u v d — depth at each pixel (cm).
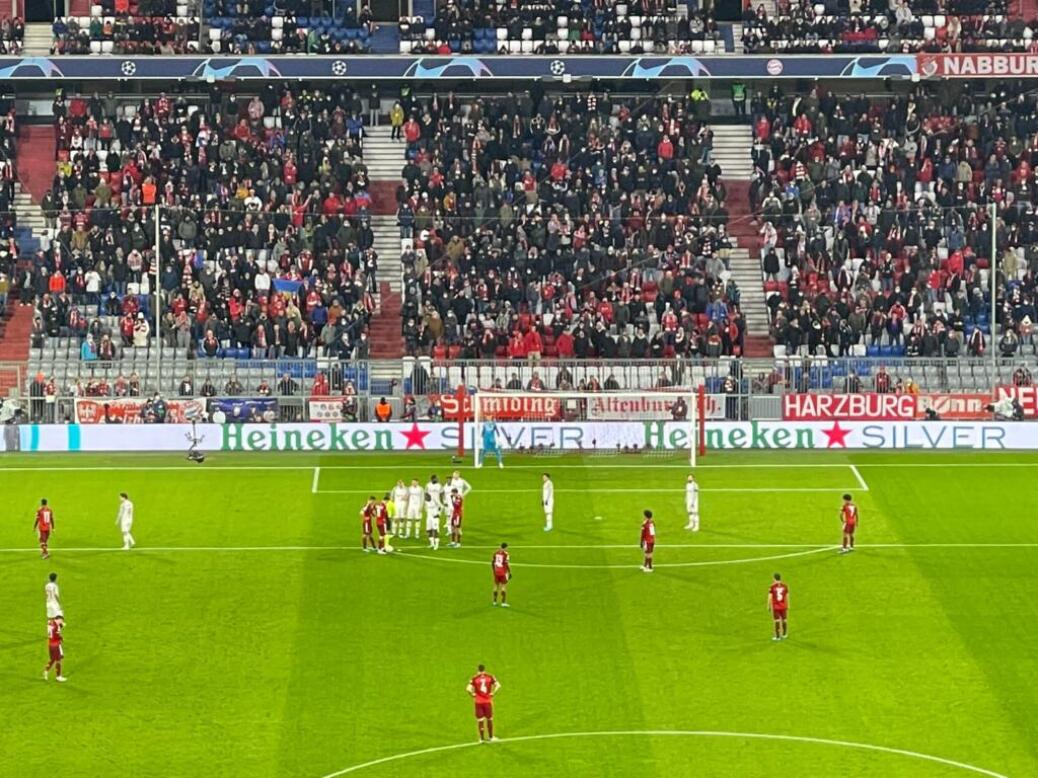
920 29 10338
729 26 10625
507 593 6631
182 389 8675
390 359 8969
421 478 8069
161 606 6500
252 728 5456
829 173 9794
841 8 10488
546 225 9481
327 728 5453
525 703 5641
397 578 6794
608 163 9800
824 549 7138
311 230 9444
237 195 9550
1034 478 8056
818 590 6669
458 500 7175
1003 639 6188
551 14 10388
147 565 6944
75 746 5328
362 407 8681
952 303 9312
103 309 9231
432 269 9388
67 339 9056
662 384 8694
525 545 7188
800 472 8175
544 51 10100
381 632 6247
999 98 10219
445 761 5216
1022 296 9381
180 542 7212
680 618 6381
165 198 9562
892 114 10088
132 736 5400
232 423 8600
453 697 5688
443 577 6806
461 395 8475
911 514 7569
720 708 5606
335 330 9031
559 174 9775
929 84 10388
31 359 9000
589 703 5641
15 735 5403
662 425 8606
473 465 8319
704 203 9638
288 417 8662
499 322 9100
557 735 5400
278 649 6091
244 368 8769
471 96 10400
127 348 9025
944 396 8681
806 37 10219
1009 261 9500
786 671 5900
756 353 9225
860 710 5594
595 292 9319
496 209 9606
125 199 9619
